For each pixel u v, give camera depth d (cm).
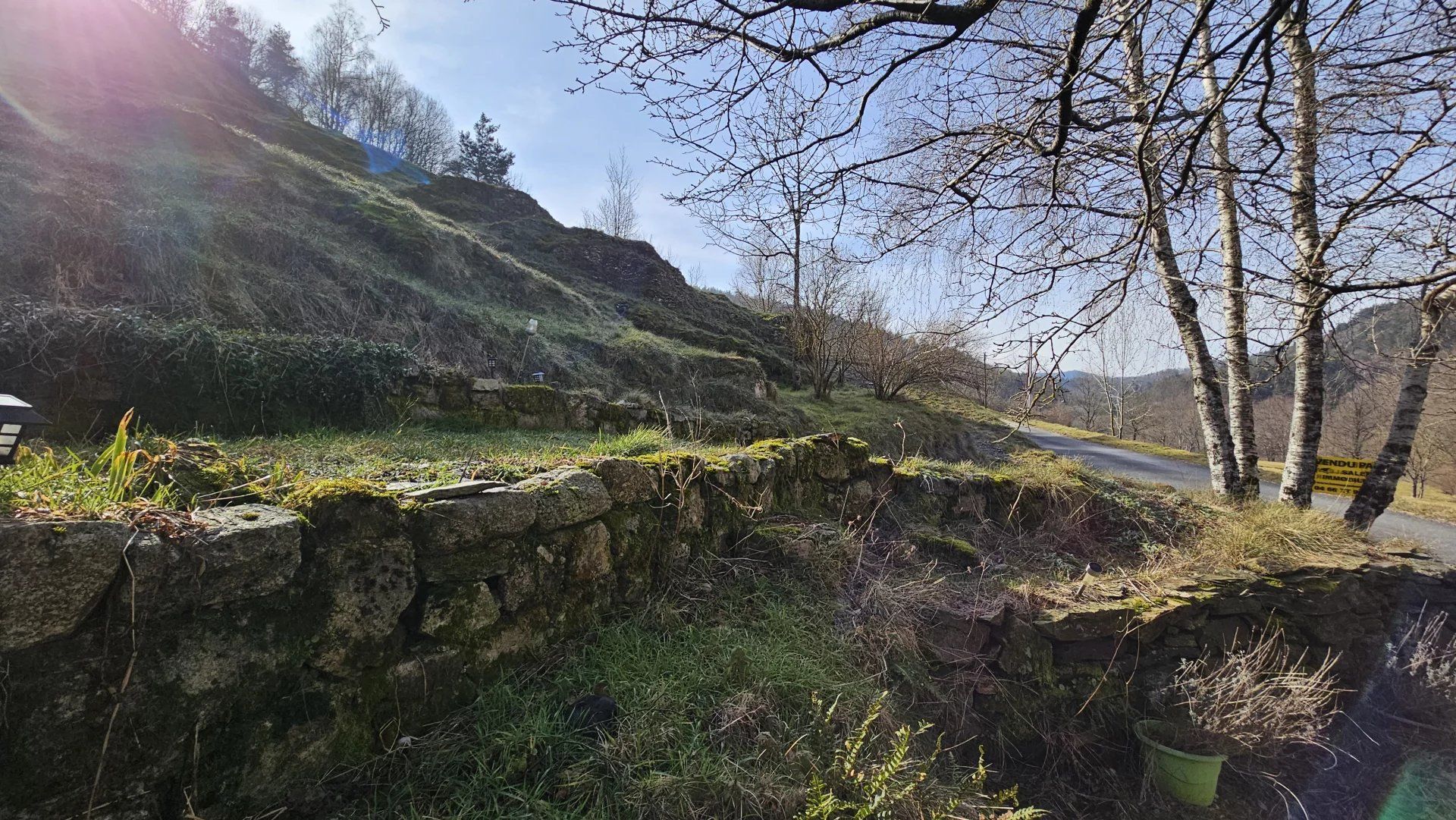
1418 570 499
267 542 156
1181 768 320
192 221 685
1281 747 343
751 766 202
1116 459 1577
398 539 188
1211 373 663
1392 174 330
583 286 1602
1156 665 364
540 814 172
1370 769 383
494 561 214
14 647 118
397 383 521
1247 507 574
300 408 464
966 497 495
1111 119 325
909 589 344
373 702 177
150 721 136
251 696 153
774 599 305
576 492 251
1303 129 363
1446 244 309
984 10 240
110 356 387
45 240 531
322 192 1068
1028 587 377
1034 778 311
